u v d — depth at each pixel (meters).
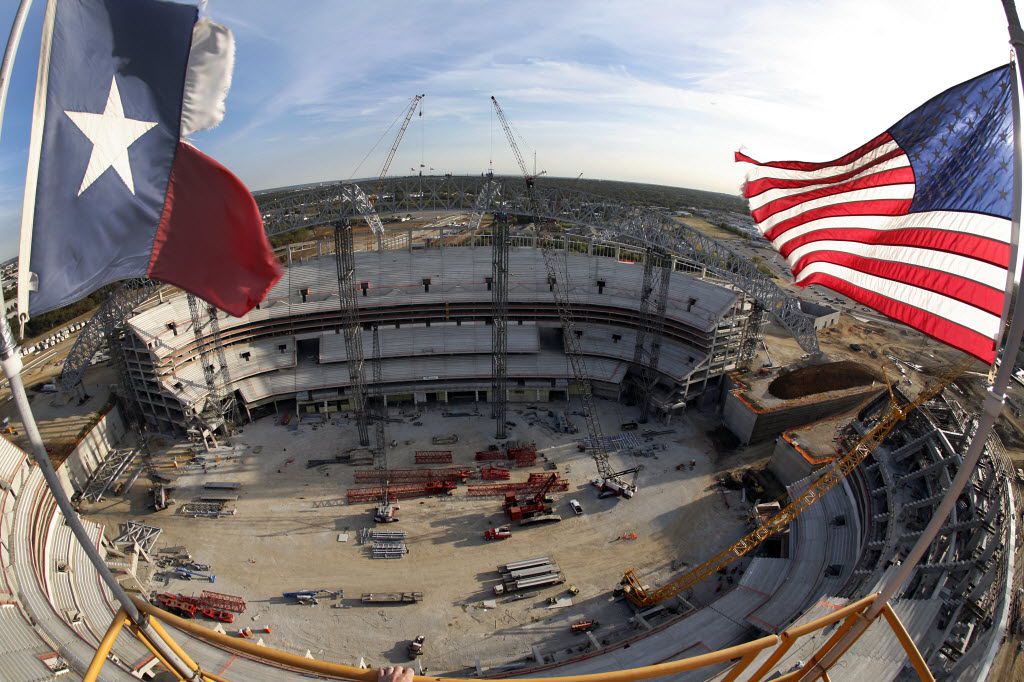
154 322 108.19
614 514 91.38
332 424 115.06
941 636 54.34
